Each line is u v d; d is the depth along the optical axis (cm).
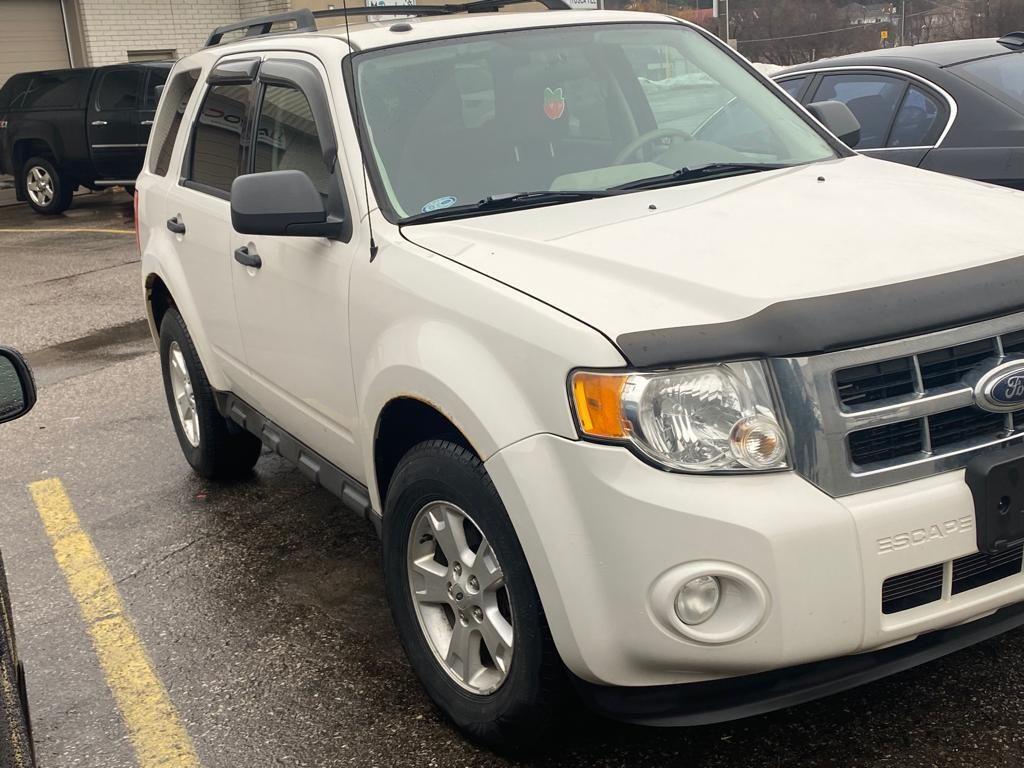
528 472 248
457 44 376
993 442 248
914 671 319
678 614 234
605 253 276
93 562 446
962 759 279
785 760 285
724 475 233
